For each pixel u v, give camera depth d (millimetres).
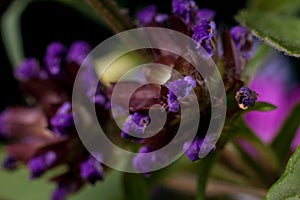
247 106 159
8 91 243
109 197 218
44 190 223
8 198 223
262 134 227
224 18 230
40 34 243
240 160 198
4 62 243
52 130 188
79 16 241
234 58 169
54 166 188
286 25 185
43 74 194
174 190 228
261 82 231
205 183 178
